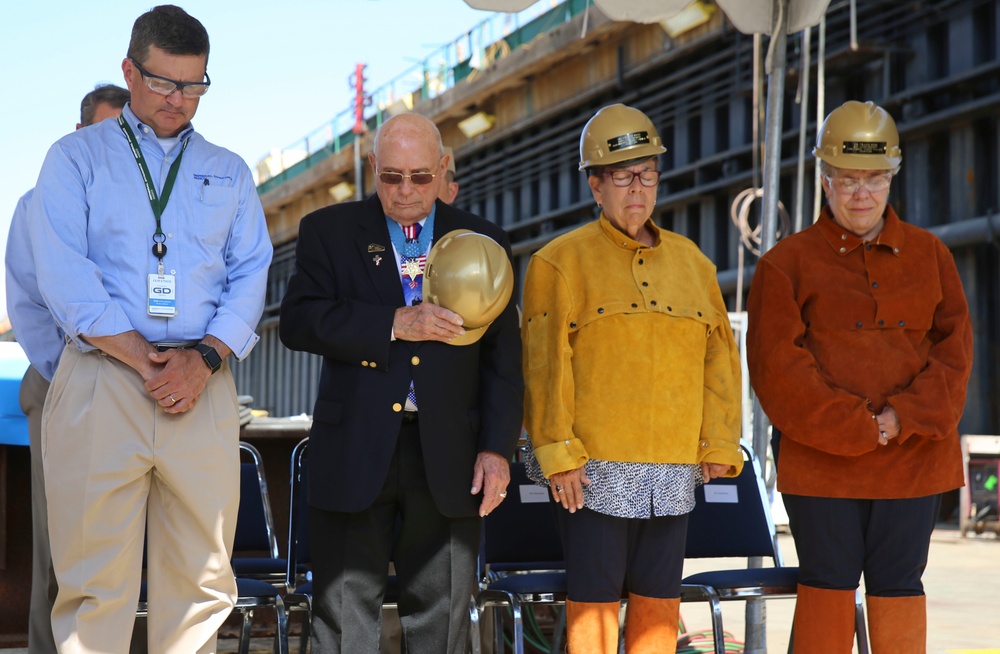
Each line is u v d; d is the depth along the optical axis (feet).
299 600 13.53
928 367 13.79
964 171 54.34
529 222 82.84
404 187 12.49
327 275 12.85
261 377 128.88
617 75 72.95
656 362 13.26
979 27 53.98
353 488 12.22
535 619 18.11
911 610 13.66
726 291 64.80
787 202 61.77
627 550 13.34
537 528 16.22
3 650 18.58
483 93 85.92
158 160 12.01
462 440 12.53
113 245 11.69
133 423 11.55
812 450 13.84
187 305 11.82
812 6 18.48
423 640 12.60
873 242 14.06
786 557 35.88
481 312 12.16
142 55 11.66
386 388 12.33
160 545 12.08
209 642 12.11
